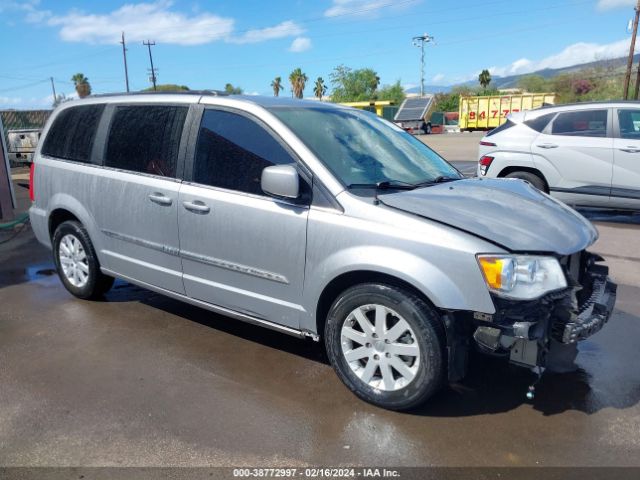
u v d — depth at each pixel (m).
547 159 8.58
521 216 3.31
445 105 71.25
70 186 4.92
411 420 3.21
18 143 19.00
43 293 5.52
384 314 3.21
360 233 3.20
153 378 3.72
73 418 3.24
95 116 4.84
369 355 3.30
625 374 3.78
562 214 3.55
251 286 3.75
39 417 3.25
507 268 2.89
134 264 4.48
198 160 3.98
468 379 3.70
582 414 3.27
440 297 2.95
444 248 2.97
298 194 3.35
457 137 37.59
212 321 4.73
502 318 2.92
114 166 4.56
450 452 2.91
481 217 3.19
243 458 2.87
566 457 2.86
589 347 4.21
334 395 3.49
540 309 2.94
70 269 5.20
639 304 5.13
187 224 3.99
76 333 4.49
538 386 3.61
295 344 4.27
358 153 3.78
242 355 4.07
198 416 3.26
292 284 3.53
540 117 8.81
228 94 4.09
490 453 2.90
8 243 7.89
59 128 5.18
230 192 3.78
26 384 3.65
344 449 2.94
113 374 3.78
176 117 4.18
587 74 61.28
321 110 4.11
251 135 3.76
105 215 4.62
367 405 3.37
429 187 3.67
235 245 3.74
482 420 3.21
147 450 2.94
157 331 4.52
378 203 3.26
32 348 4.21
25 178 15.89
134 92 4.69
